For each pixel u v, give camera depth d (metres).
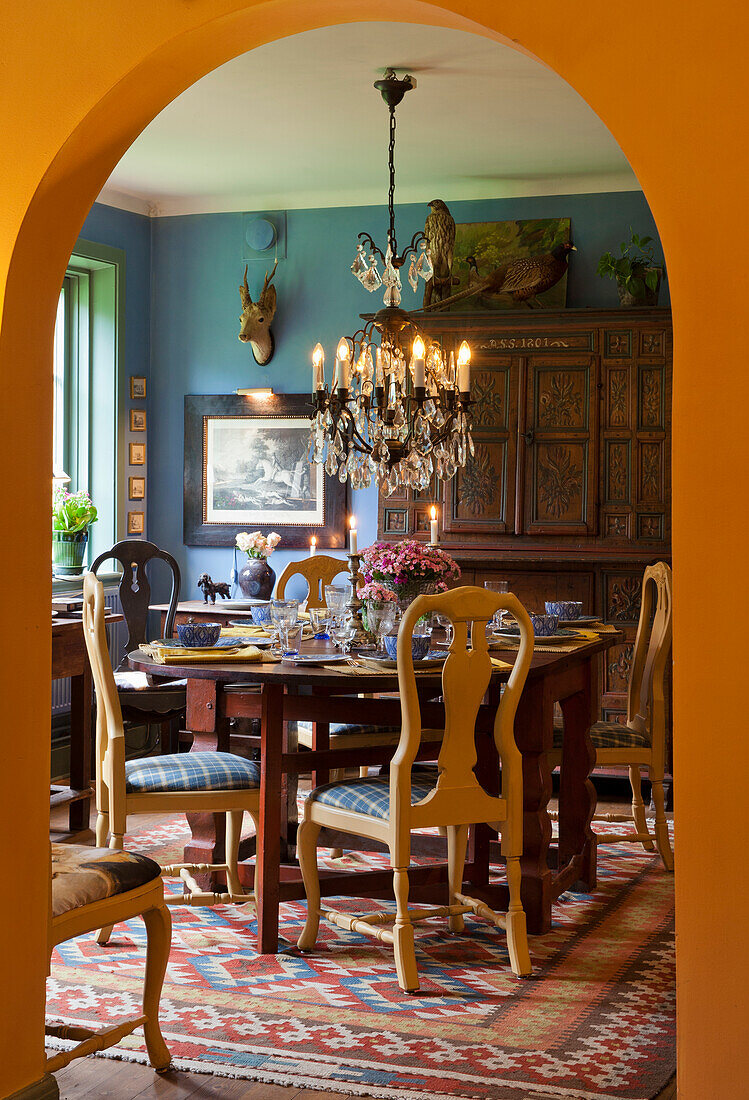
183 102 4.96
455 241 6.18
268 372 6.61
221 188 6.43
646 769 5.57
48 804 2.47
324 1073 2.61
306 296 6.52
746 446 1.92
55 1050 2.75
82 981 3.18
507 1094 2.52
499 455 5.74
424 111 5.05
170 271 6.76
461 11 2.10
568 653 3.74
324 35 4.20
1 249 2.36
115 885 2.56
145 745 6.12
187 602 6.02
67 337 6.55
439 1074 2.61
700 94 1.94
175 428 6.78
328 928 3.71
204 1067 2.65
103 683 3.35
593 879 4.14
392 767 3.13
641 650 4.55
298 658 3.44
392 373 4.52
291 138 5.47
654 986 3.18
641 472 5.58
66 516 5.95
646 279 5.61
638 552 5.56
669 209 1.96
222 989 3.14
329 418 4.33
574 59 2.02
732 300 1.93
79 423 6.59
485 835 3.78
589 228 6.06
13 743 2.37
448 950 3.49
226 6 2.22
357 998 3.08
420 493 5.85
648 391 5.57
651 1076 2.61
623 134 1.98
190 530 6.73
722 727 1.94
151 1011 2.64
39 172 2.35
